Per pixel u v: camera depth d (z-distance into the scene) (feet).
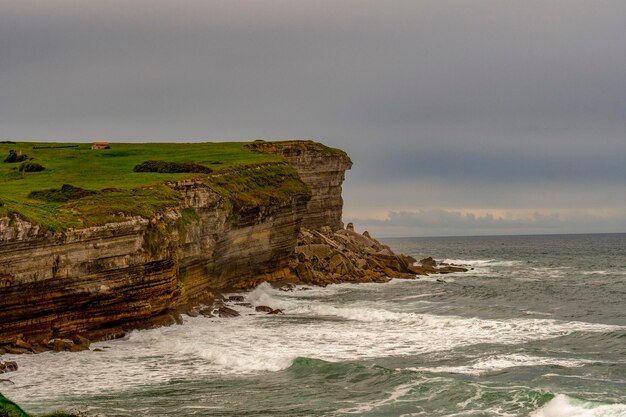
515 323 178.19
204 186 209.77
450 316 193.67
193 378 127.24
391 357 143.23
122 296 163.22
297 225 281.13
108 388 120.47
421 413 106.42
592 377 124.36
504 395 111.55
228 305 215.31
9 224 140.15
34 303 147.54
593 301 234.79
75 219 156.04
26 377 126.62
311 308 207.00
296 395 116.37
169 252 175.22
